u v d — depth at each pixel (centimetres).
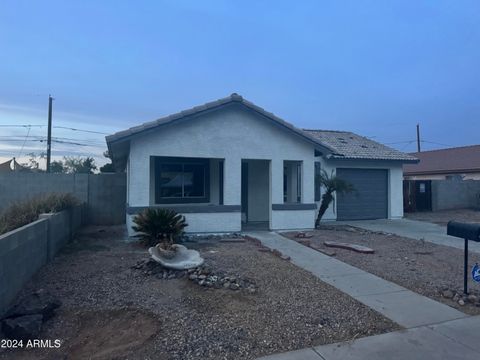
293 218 1248
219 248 920
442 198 2119
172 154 1097
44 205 883
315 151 1352
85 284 604
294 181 1484
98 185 1460
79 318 484
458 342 428
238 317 482
